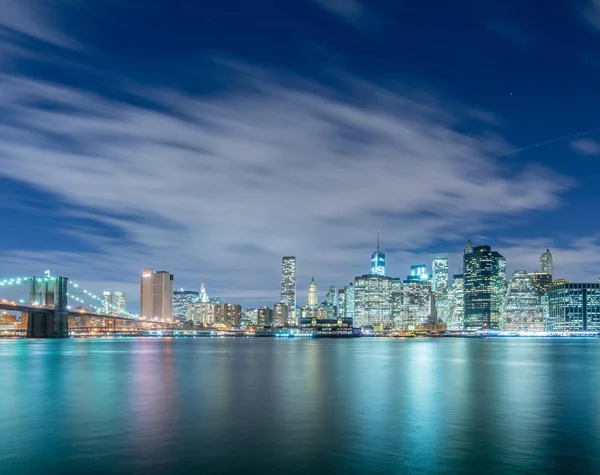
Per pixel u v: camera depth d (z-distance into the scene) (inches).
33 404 2222.0
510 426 1763.0
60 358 5398.6
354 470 1294.3
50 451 1451.8
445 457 1397.6
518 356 6525.6
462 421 1844.2
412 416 1934.1
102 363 4660.4
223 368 4146.2
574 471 1285.7
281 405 2187.5
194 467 1315.2
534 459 1378.0
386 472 1279.5
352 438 1590.8
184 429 1710.1
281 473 1273.4
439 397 2439.7
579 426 1765.5
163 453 1434.5
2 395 2498.8
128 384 2947.8
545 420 1865.2
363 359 5590.6
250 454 1424.7
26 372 3703.3
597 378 3395.7
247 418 1888.5
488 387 2851.9
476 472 1277.1
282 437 1603.1
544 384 3006.9
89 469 1300.4
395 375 3558.1
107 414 1972.2
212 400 2329.0
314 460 1371.8
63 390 2679.6
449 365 4645.7
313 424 1788.9
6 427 1745.8
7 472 1280.8
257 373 3676.2
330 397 2423.7
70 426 1758.1
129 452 1441.9
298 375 3528.5
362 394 2536.9
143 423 1804.9
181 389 2723.9
